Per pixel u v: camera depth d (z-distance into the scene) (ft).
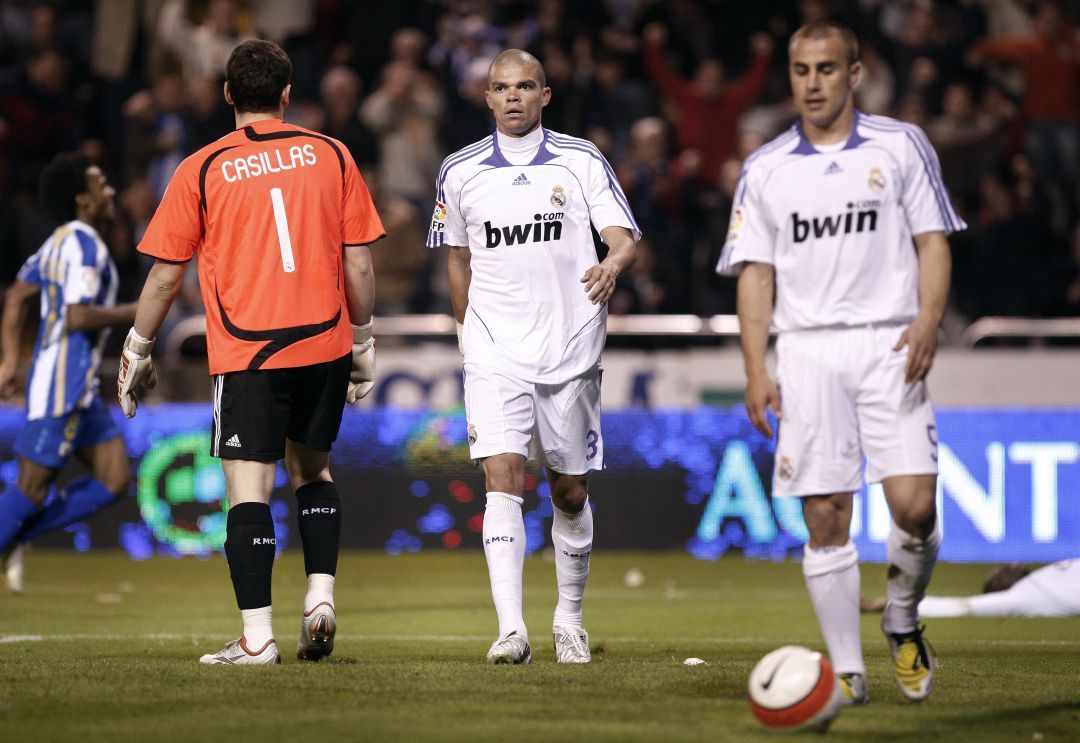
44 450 93.91
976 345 151.74
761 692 44.80
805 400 52.08
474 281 65.72
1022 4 200.13
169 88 174.91
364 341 65.62
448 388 146.00
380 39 188.03
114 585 115.96
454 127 178.09
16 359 97.66
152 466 143.02
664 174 170.19
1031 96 190.39
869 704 51.42
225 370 60.85
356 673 56.08
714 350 147.84
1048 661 67.36
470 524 143.54
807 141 53.26
